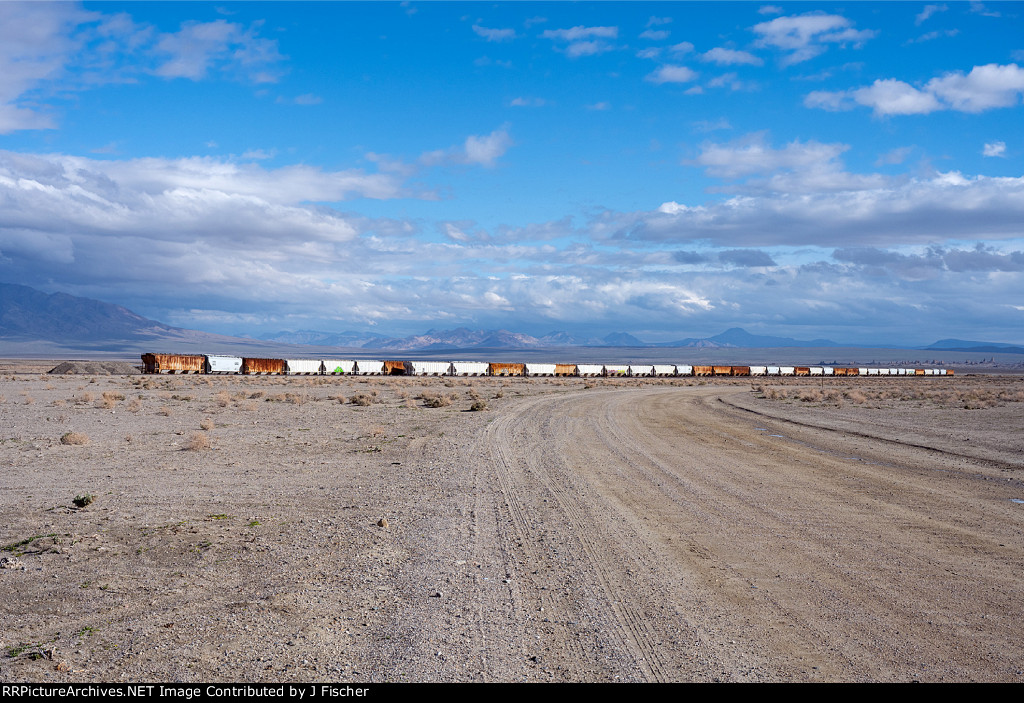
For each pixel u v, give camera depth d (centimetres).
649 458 2006
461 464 1823
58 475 1555
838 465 1892
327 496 1367
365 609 742
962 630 700
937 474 1742
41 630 675
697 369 13925
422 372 10869
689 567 918
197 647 638
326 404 3891
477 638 668
